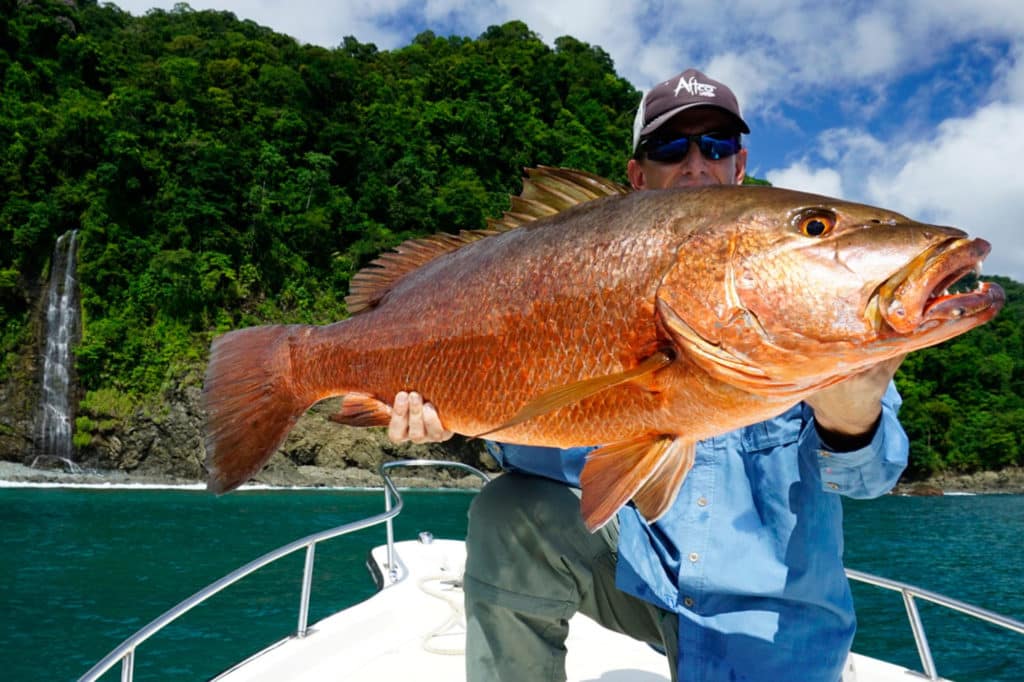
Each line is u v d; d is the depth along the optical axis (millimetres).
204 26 80250
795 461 2236
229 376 2418
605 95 89688
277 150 53250
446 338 2100
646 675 3699
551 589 2518
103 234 42906
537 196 2199
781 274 1663
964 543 27750
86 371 40031
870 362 1632
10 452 38812
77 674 9219
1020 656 12445
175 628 10992
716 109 2846
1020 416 61000
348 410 2344
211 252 44438
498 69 80188
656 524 2344
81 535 21156
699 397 1736
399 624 4422
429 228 55625
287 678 3617
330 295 49344
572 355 1879
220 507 29328
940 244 1558
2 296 40469
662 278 1761
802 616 2189
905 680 3426
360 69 69875
